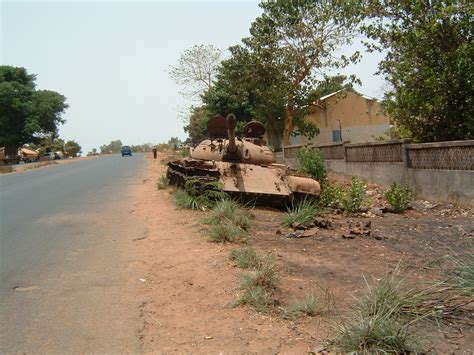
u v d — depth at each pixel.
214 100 35.66
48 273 6.58
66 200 14.12
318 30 26.98
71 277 6.38
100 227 9.81
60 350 4.28
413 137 15.53
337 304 5.17
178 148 65.06
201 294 5.63
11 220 10.88
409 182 13.82
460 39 13.71
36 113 62.41
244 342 4.40
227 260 6.85
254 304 5.21
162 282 6.09
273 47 27.64
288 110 29.02
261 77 28.34
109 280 6.22
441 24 13.67
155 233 8.99
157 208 11.97
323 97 33.19
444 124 14.68
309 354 4.13
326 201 12.55
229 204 10.16
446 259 6.93
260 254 7.07
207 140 15.39
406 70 14.68
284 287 5.77
